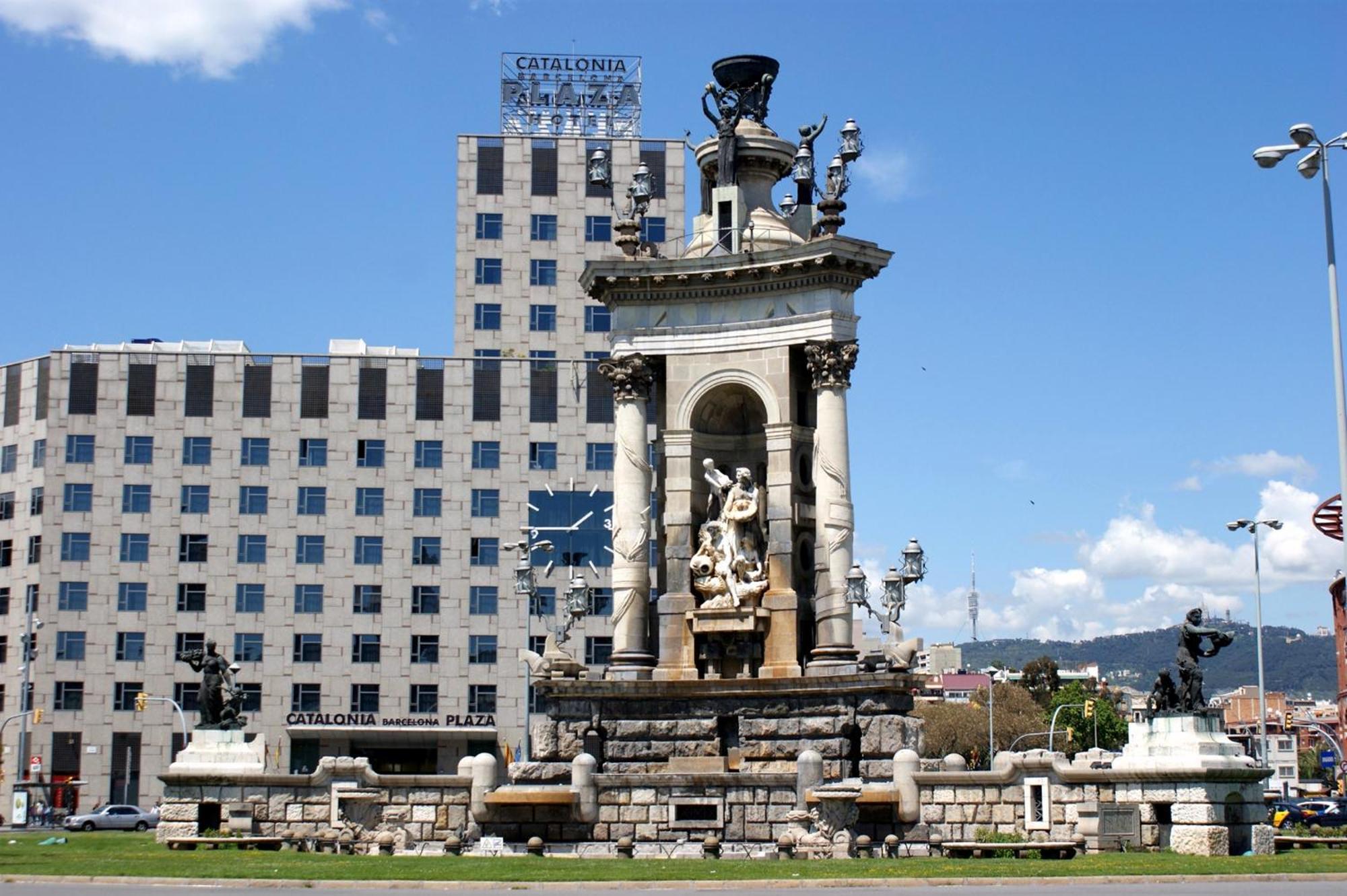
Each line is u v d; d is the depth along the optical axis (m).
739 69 52.75
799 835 40.56
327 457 112.12
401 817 44.62
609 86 130.25
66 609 110.25
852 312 49.34
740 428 52.38
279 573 110.88
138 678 109.88
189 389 112.31
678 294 50.91
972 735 139.12
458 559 111.69
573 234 124.56
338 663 110.38
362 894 29.52
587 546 111.94
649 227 123.81
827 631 47.81
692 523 50.56
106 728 109.50
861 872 32.62
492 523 112.31
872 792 41.31
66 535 110.81
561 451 113.25
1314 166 42.72
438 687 110.56
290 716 109.69
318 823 45.56
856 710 46.22
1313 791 132.50
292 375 112.81
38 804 106.00
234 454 111.81
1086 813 40.03
